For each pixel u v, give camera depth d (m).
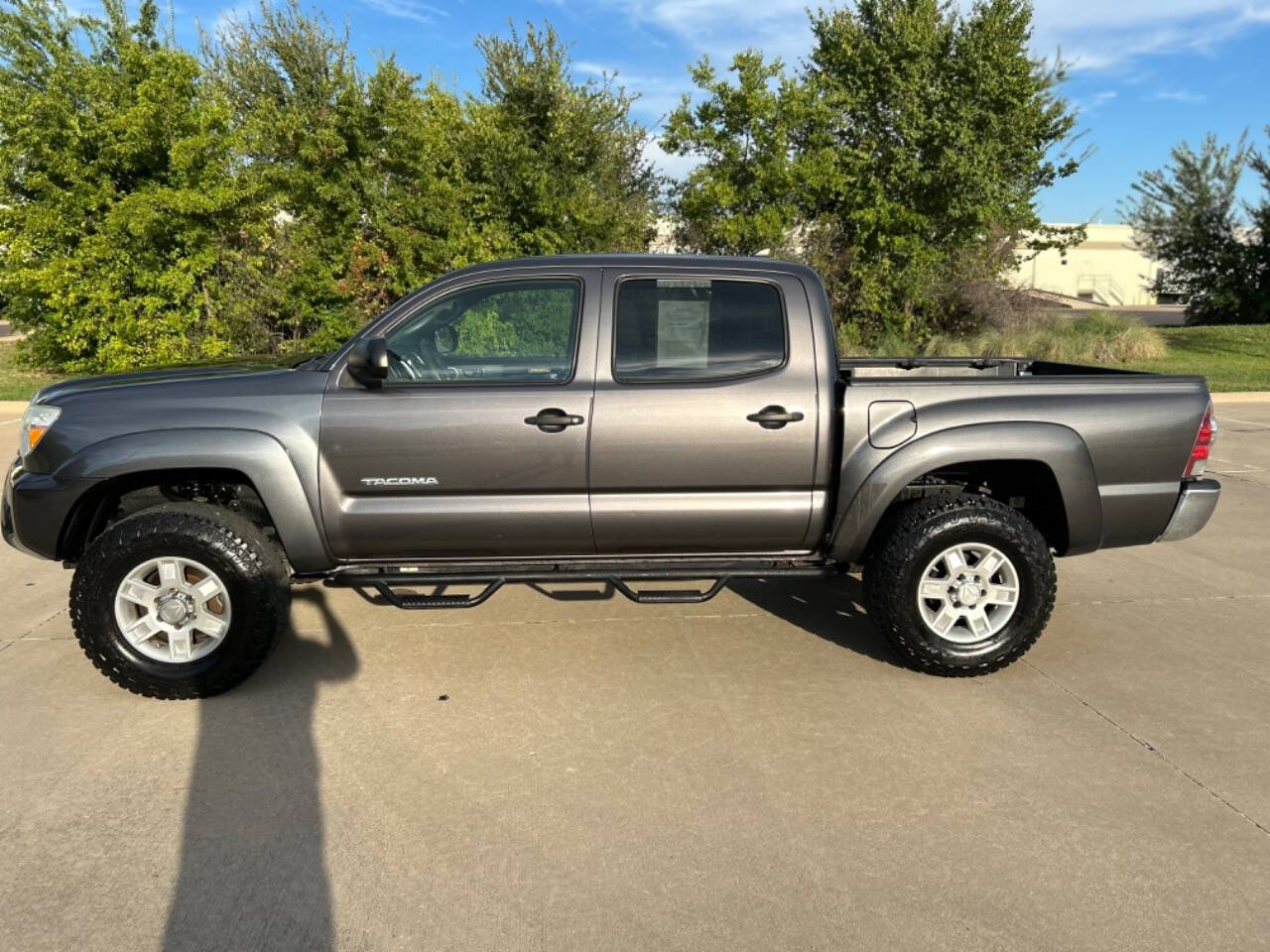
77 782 3.25
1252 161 26.00
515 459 3.93
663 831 2.96
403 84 15.03
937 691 4.00
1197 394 4.12
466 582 4.08
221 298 14.51
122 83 13.91
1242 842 2.91
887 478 3.97
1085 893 2.66
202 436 3.80
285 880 2.72
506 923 2.53
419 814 3.05
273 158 15.65
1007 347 16.94
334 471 3.89
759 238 16.42
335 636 4.65
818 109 16.45
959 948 2.44
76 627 3.81
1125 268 52.19
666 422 3.95
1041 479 4.17
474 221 16.67
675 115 16.50
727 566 4.20
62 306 13.77
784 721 3.71
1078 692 3.99
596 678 4.13
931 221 17.31
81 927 2.52
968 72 16.69
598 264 4.08
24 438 3.94
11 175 13.51
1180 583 5.55
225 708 3.83
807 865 2.79
